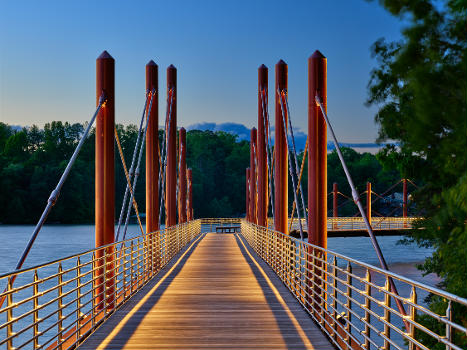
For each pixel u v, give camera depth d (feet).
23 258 32.09
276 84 70.79
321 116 45.01
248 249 92.84
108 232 42.19
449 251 35.68
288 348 26.63
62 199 363.97
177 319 33.37
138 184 404.16
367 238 242.78
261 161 93.66
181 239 92.79
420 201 39.86
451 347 13.75
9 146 424.05
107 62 42.42
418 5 29.19
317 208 44.70
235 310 36.27
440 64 28.32
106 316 33.81
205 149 453.17
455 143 27.71
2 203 356.59
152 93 67.31
